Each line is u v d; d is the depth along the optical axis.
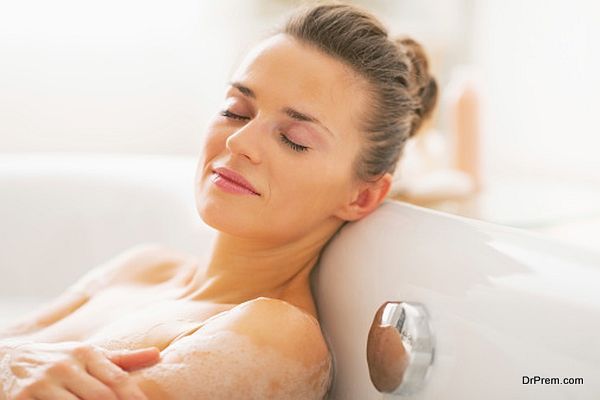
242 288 1.00
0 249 1.64
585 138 2.60
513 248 0.77
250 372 0.80
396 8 2.56
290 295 1.01
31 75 2.32
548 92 2.69
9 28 2.28
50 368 0.77
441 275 0.81
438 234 0.86
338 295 0.97
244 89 0.94
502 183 2.10
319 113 0.92
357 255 0.96
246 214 0.92
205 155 0.96
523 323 0.70
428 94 1.13
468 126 1.76
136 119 2.48
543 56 2.69
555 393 0.66
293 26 0.96
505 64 2.78
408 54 1.07
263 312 0.84
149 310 1.00
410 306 0.81
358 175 0.97
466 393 0.75
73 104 2.39
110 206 1.69
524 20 2.72
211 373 0.79
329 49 0.94
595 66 2.56
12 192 1.66
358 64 0.95
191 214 1.64
